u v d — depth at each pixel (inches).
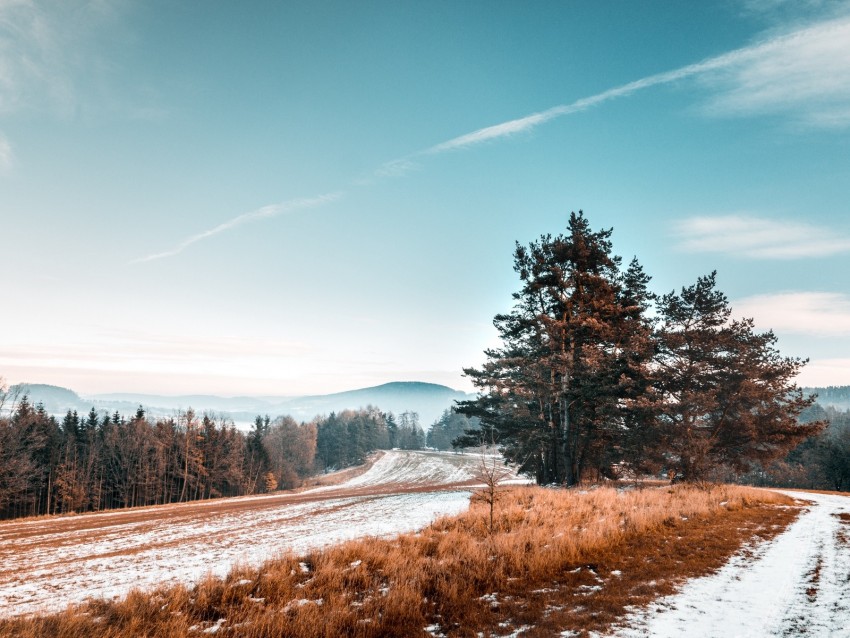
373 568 407.2
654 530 542.3
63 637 270.4
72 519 1173.7
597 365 1059.9
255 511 1253.1
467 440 1311.5
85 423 2920.8
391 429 6638.8
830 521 611.2
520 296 1229.7
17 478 1894.7
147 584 489.7
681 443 1079.0
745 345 1151.0
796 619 275.0
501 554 418.6
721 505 736.3
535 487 1077.1
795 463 2135.8
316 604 320.2
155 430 2664.9
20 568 622.2
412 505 1111.6
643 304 1219.2
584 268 1164.5
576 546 441.7
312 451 4456.2
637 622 275.3
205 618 313.7
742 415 1119.6
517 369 1251.8
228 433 3181.6
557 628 271.9
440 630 282.4
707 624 270.4
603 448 1187.9
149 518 1160.2
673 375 1171.3
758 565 396.8
